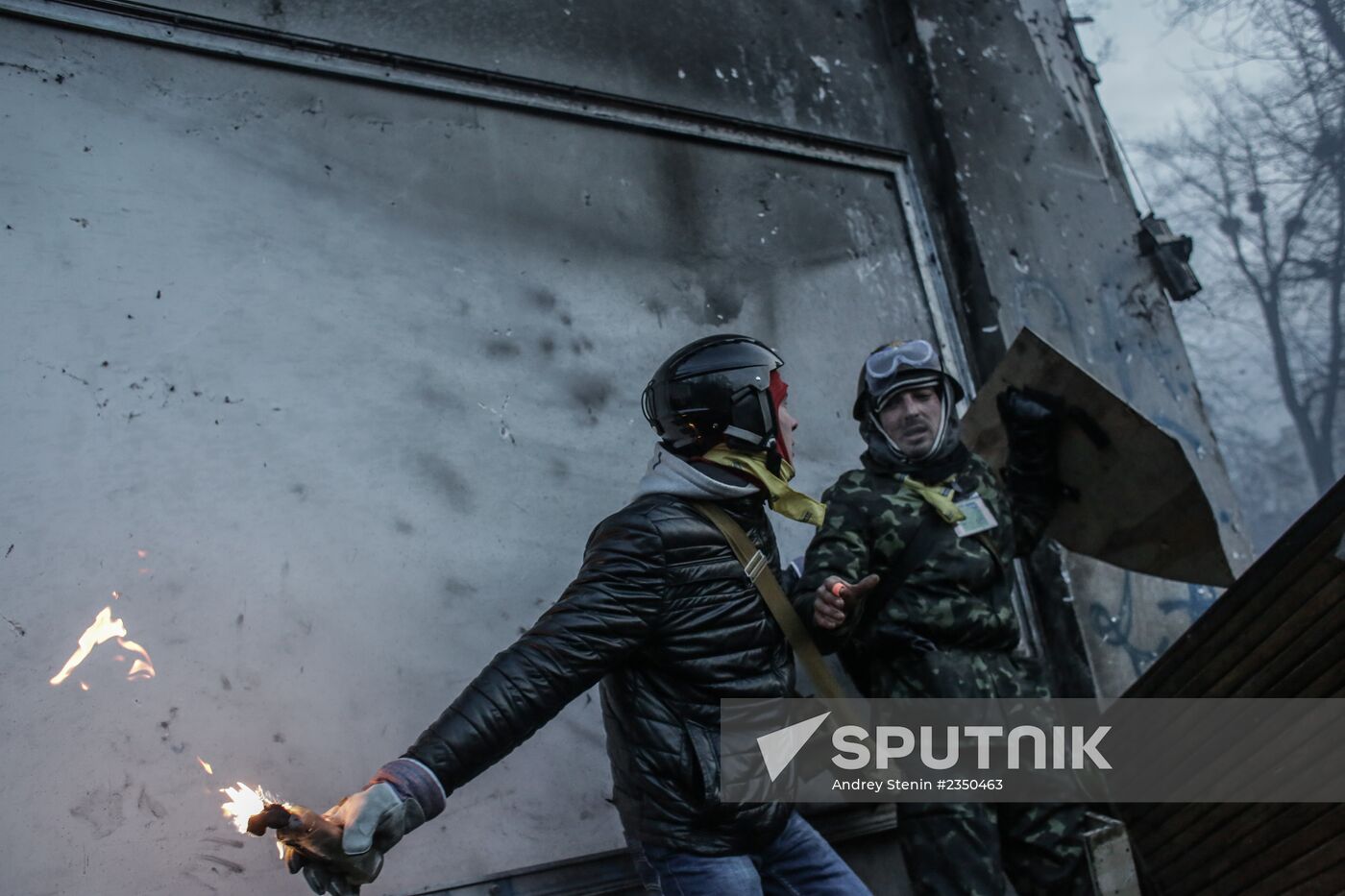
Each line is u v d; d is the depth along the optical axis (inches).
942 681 102.9
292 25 114.5
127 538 93.2
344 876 67.5
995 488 112.3
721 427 89.2
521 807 105.0
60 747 86.1
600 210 132.2
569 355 123.7
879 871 126.7
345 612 101.4
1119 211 185.5
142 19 106.3
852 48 168.7
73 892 83.9
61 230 97.3
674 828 84.3
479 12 129.0
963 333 162.7
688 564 85.1
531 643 77.7
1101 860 101.3
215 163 106.8
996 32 183.2
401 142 119.2
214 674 93.8
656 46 144.3
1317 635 97.9
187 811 89.7
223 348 102.2
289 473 102.3
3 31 99.3
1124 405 120.6
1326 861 97.1
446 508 110.1
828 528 106.7
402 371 111.5
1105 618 154.5
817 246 151.9
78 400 94.0
